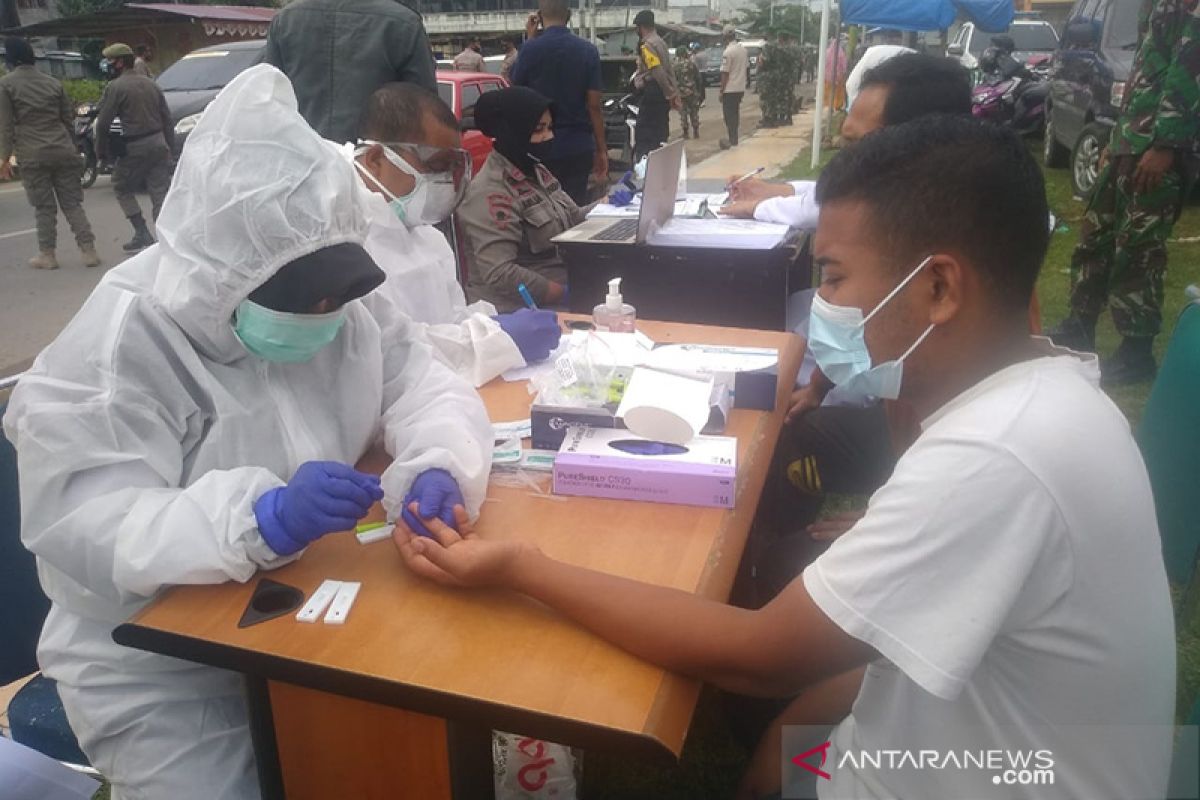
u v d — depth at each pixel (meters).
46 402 1.30
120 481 1.32
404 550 1.33
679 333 2.31
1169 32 3.41
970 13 10.62
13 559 1.71
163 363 1.38
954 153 1.03
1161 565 1.06
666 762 1.02
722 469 1.48
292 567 1.33
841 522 2.06
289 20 3.69
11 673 1.73
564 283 3.40
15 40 6.58
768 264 2.60
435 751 1.18
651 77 9.75
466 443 1.50
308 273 1.31
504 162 3.31
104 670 1.48
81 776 1.41
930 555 0.97
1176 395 1.93
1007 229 1.03
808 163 10.69
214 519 1.27
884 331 1.11
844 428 2.32
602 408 1.65
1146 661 1.04
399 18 3.66
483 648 1.16
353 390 1.61
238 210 1.28
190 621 1.22
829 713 1.52
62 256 7.41
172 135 7.62
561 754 1.71
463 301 2.52
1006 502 0.95
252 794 1.50
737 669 1.09
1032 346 1.12
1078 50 7.62
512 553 1.24
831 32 19.62
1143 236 3.64
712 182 4.14
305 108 3.75
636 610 1.14
